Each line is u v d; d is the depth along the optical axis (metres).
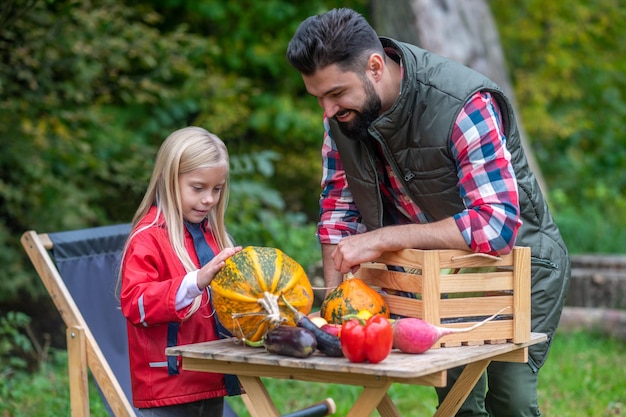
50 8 7.10
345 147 3.50
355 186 3.58
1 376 5.79
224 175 3.50
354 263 3.06
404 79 3.25
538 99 13.94
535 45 14.76
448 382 3.77
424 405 5.56
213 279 3.00
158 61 8.34
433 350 2.84
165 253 3.38
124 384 3.93
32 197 7.54
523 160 3.46
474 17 9.41
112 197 8.27
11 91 7.12
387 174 3.61
